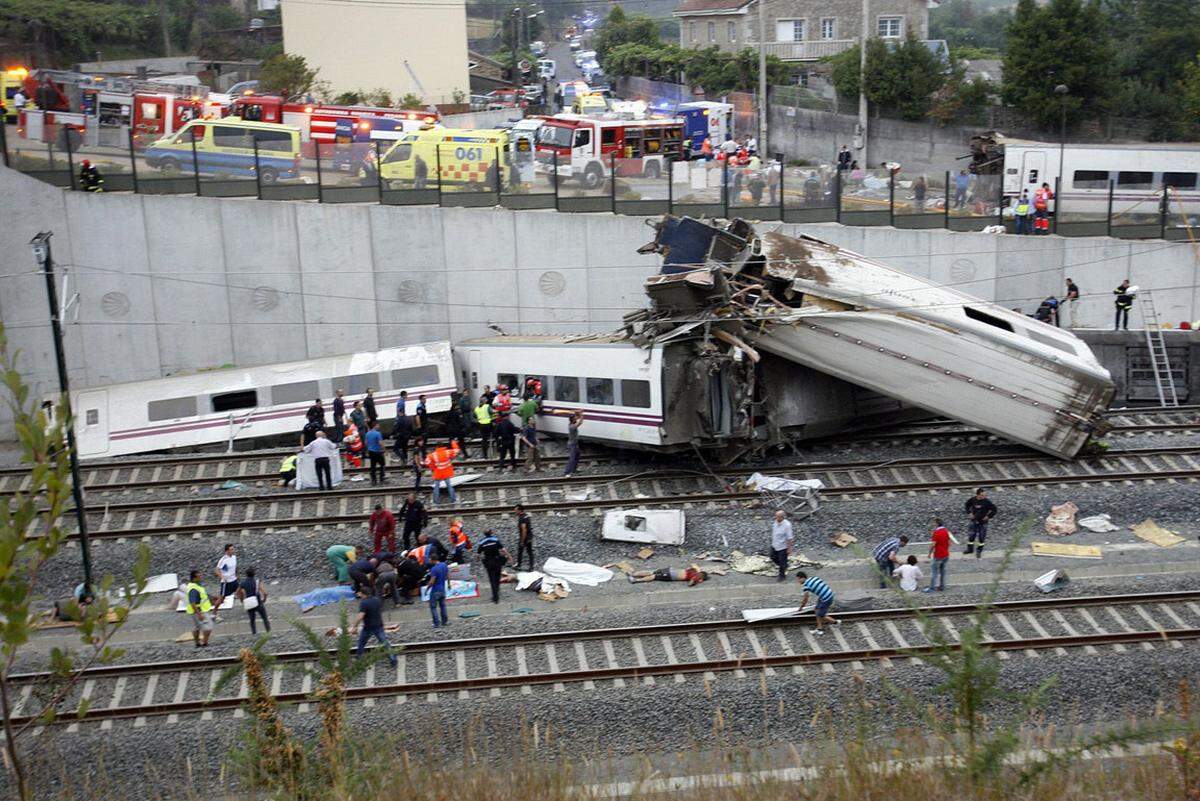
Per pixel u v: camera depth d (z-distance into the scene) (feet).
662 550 95.96
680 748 67.46
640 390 109.19
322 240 142.51
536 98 277.23
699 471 110.01
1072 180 168.35
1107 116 212.84
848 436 120.78
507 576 92.17
